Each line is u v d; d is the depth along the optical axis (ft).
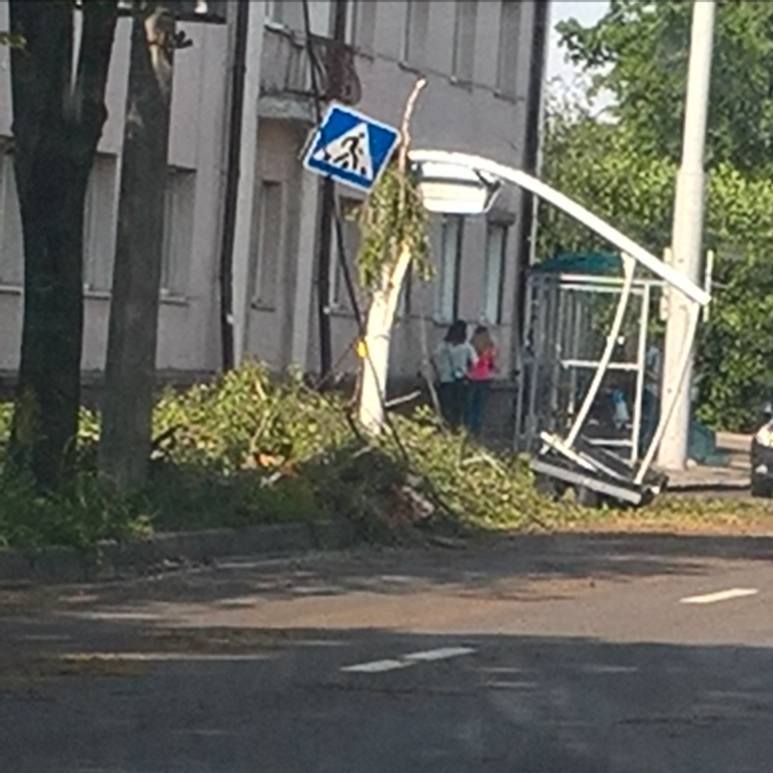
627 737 42.70
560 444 99.45
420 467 86.63
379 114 142.82
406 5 146.51
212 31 120.16
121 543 67.67
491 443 132.16
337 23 134.31
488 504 89.04
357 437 84.89
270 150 127.95
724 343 146.51
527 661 51.96
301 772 38.52
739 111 138.31
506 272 166.71
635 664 51.98
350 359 139.03
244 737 41.57
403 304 145.69
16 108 70.13
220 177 122.11
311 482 80.33
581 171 163.84
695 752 41.34
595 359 105.70
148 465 73.41
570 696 47.19
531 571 73.10
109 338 72.84
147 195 72.13
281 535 75.46
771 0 138.21
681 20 156.87
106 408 72.74
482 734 42.55
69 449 71.05
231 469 79.30
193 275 120.37
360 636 55.57
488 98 160.15
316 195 132.77
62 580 65.41
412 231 88.69
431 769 39.09
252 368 88.58
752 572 75.20
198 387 92.63
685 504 103.35
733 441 159.12
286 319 131.23
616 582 70.33
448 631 57.06
